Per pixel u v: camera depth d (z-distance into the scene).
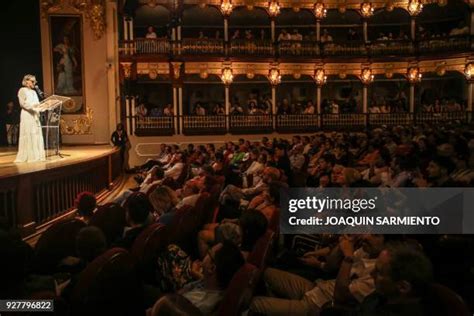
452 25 32.19
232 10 30.02
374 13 31.75
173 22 28.75
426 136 15.24
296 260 6.58
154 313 3.06
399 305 3.33
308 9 30.67
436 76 32.84
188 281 5.10
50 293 3.49
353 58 30.52
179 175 13.79
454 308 3.14
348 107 31.62
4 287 3.14
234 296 3.69
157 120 27.95
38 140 13.42
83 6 24.50
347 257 5.01
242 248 5.76
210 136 28.72
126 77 27.22
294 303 5.17
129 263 4.00
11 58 24.33
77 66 24.72
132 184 19.92
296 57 29.97
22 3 24.25
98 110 24.94
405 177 8.83
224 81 29.17
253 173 13.33
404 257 3.30
